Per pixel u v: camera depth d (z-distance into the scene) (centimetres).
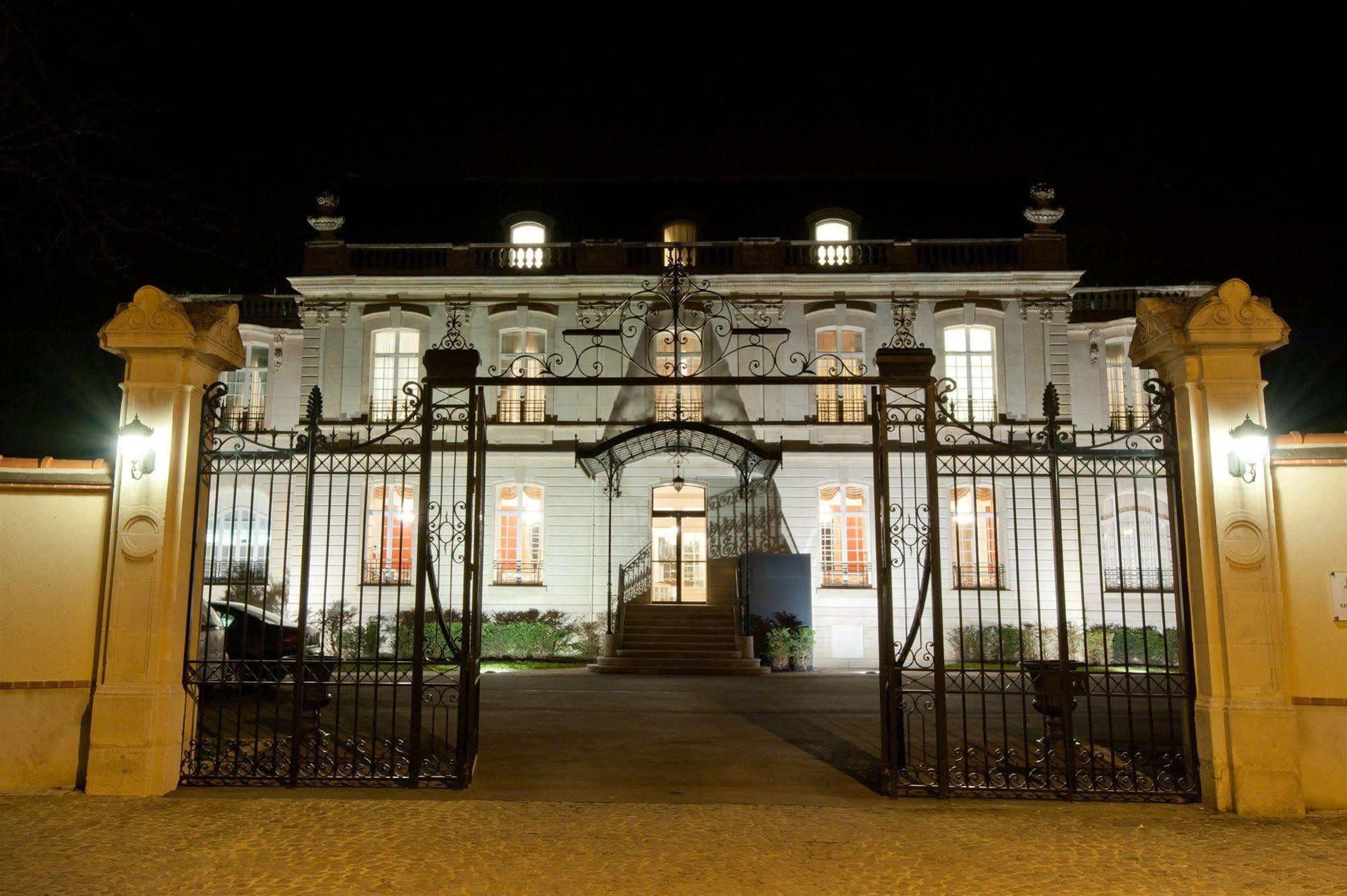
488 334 2405
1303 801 769
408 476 2312
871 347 2386
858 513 2392
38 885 589
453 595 2300
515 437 2394
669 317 2391
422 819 745
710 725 1260
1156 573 2250
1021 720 1310
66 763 814
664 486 2462
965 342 2389
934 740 1139
